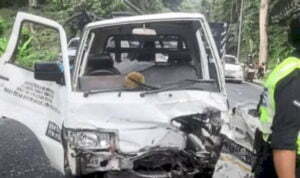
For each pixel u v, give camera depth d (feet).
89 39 23.50
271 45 175.42
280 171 12.62
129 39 25.34
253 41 201.36
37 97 23.00
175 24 24.32
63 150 20.57
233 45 222.07
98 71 23.38
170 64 24.53
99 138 19.76
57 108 21.50
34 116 22.85
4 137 30.91
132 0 173.88
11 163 27.40
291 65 12.74
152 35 25.30
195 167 19.94
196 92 21.44
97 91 21.24
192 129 20.27
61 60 22.34
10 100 24.32
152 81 23.66
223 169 17.76
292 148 12.46
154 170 19.84
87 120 20.06
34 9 109.40
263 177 13.70
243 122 17.34
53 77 21.40
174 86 22.21
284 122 12.56
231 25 226.38
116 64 25.18
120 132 19.88
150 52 25.30
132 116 20.08
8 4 153.79
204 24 23.40
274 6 176.14
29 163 27.53
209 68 23.93
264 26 149.89
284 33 174.50
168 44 25.72
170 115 20.18
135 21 23.40
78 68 22.56
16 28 25.03
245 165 16.97
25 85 23.77
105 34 24.68
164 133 20.11
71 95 20.99
